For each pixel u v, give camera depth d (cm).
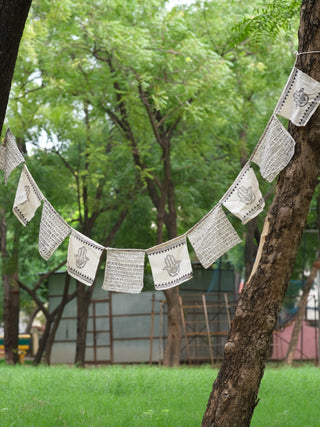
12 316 2045
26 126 1672
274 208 574
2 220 2009
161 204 1712
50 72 1525
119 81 1556
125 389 998
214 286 2367
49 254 607
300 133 562
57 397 894
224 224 557
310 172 565
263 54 1567
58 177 1792
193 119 1548
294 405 884
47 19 1454
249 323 571
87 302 1970
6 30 576
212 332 2205
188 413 800
